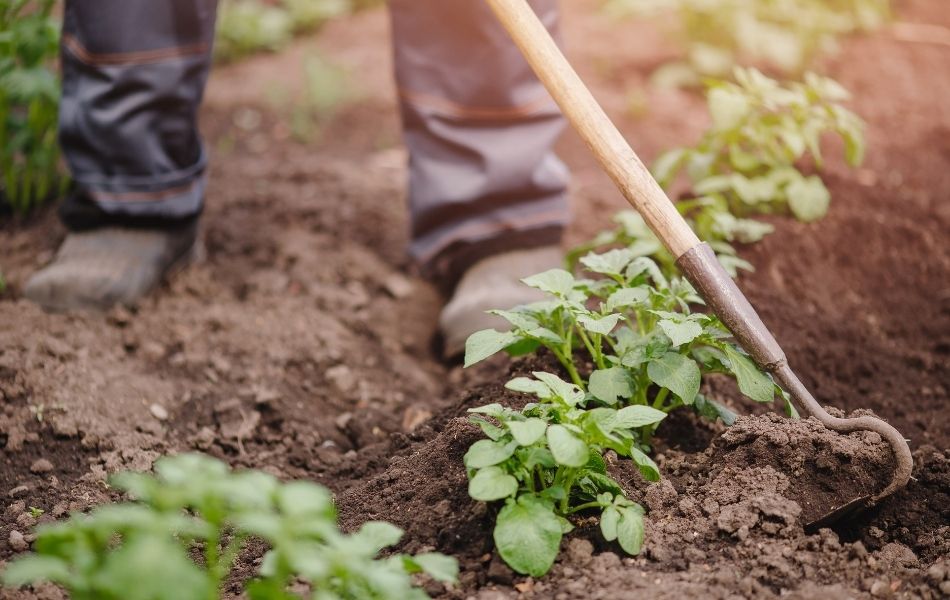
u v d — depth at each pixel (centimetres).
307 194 312
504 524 206
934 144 327
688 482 223
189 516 227
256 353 263
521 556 205
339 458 244
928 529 221
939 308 271
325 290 280
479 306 263
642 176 221
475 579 211
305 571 180
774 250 269
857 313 268
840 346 259
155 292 271
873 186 292
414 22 265
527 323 222
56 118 288
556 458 203
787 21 359
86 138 262
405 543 216
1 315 258
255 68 393
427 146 270
